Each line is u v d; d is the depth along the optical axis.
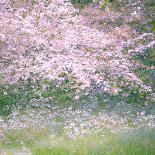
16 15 10.69
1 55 10.87
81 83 9.84
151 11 11.21
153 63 11.62
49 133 10.87
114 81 9.72
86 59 9.48
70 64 9.31
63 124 11.43
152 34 10.15
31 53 10.38
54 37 10.09
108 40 9.87
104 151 8.59
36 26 10.42
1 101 13.27
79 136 10.16
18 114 12.38
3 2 11.16
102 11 11.45
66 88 12.70
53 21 10.47
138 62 10.74
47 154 8.80
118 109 12.36
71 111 12.32
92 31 10.25
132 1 11.79
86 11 11.55
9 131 11.05
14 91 13.15
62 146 9.03
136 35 10.68
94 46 9.71
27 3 11.27
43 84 12.03
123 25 11.18
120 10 11.77
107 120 11.16
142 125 10.75
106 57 9.63
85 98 12.91
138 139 9.24
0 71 11.14
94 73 9.53
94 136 9.97
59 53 9.81
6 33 10.49
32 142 10.27
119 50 9.88
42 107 12.87
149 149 8.55
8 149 10.09
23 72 10.39
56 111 12.47
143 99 12.66
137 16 11.16
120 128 10.50
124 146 8.77
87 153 8.61
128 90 12.70
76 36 9.80
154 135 9.48
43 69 9.48
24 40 10.41
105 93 12.80
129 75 9.79
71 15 10.75
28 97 13.35
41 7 10.81
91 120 11.23
